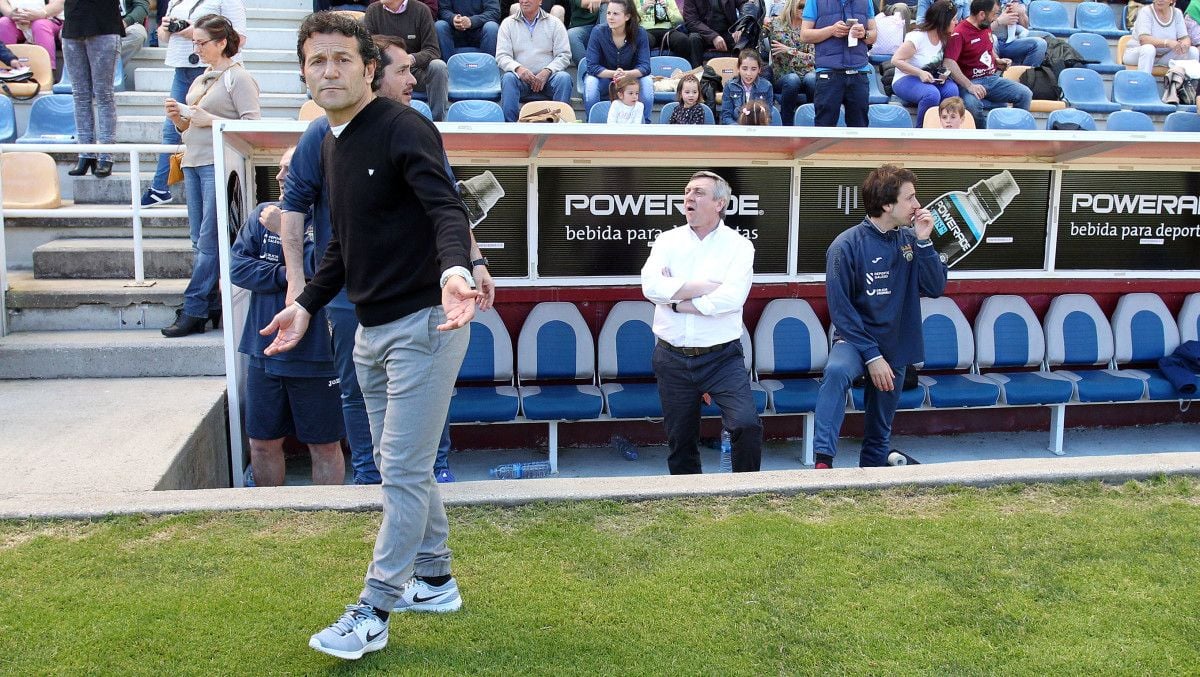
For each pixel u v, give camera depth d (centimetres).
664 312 490
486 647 284
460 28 880
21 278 641
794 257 674
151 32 980
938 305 689
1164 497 406
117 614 294
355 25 258
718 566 337
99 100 711
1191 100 998
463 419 602
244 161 581
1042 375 689
